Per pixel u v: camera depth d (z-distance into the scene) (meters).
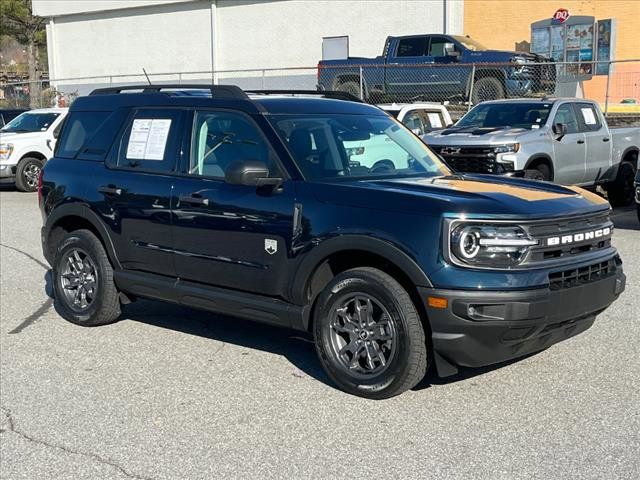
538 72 18.47
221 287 5.82
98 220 6.56
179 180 6.02
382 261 5.12
